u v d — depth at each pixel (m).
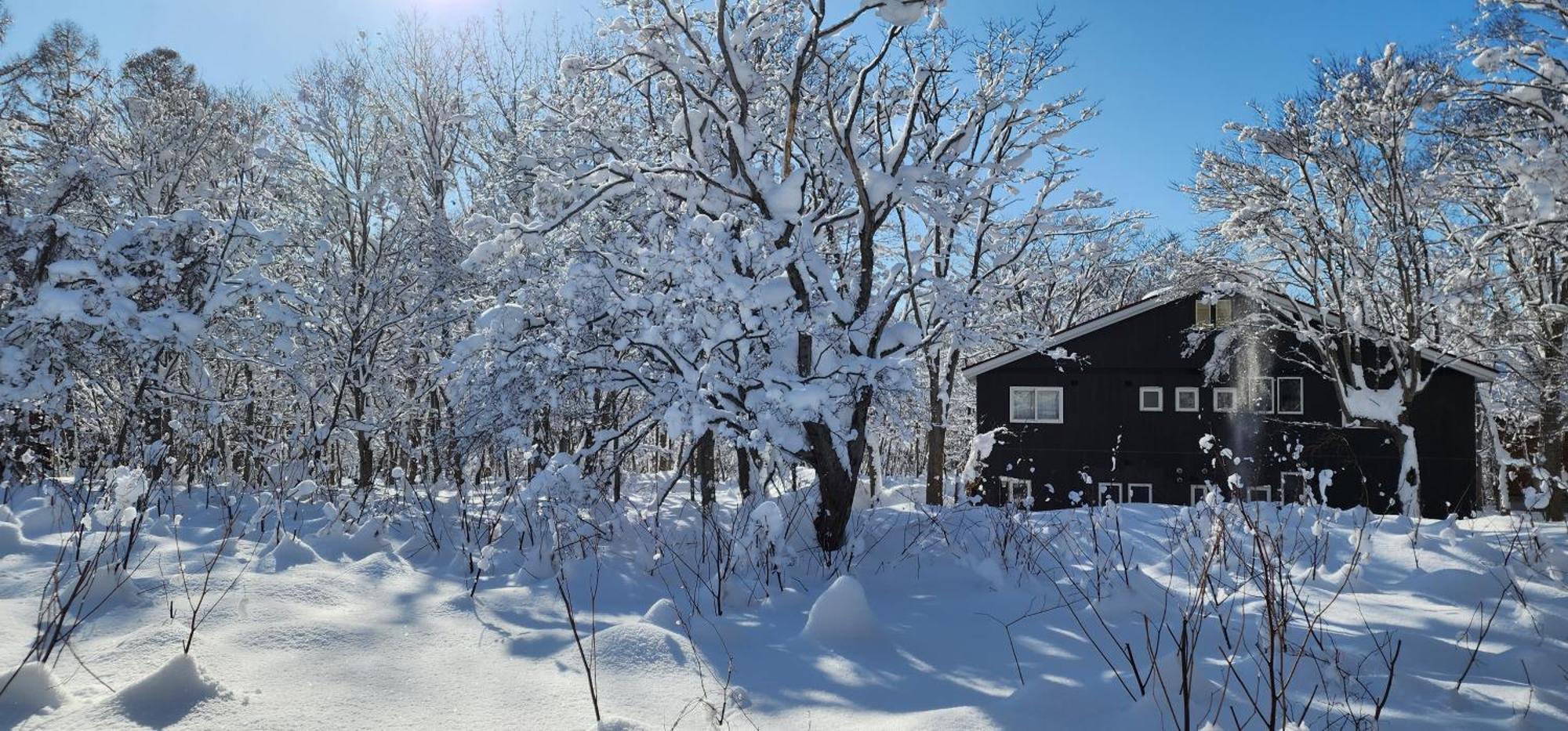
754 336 7.79
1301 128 18.84
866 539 7.98
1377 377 19.09
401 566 5.99
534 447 7.88
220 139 15.13
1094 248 16.00
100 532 6.03
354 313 12.81
